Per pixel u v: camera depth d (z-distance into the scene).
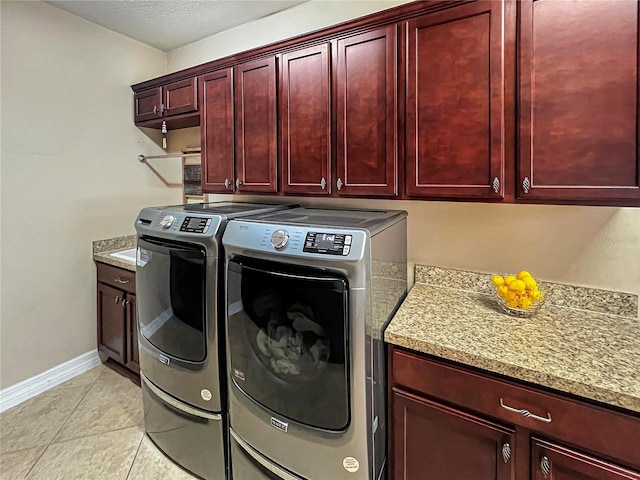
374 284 1.25
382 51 1.58
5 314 2.25
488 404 1.15
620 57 1.12
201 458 1.71
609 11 1.13
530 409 1.08
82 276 2.65
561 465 1.04
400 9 1.50
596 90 1.16
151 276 1.80
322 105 1.77
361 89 1.65
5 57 2.15
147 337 1.87
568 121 1.21
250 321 1.38
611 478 0.97
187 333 1.64
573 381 1.00
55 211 2.46
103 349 2.73
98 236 2.73
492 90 1.33
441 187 1.47
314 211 1.92
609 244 1.48
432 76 1.46
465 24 1.38
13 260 2.27
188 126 2.99
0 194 2.19
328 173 1.78
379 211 1.92
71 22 2.47
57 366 2.53
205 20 2.53
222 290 1.53
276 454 1.39
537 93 1.25
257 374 1.40
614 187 1.15
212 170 2.29
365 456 1.23
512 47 1.29
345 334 1.17
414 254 1.95
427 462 1.29
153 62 3.02
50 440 1.97
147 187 3.06
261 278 1.33
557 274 1.60
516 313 1.47
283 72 1.91
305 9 2.29
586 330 1.34
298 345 1.27
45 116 2.37
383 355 1.36
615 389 0.95
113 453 1.88
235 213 1.69
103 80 2.68
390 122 1.58
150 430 1.97
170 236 1.67
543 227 1.62
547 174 1.25
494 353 1.15
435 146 1.47
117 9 2.39
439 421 1.25
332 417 1.24
